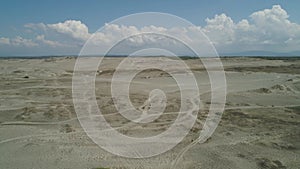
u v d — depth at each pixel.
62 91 38.50
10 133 22.00
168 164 16.52
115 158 17.33
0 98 34.38
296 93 37.41
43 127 23.59
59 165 16.36
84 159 17.17
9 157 17.48
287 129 22.75
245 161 16.86
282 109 29.38
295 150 18.44
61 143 19.83
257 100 33.56
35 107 29.58
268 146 19.16
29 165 16.39
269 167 16.06
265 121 24.98
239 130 22.56
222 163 16.61
